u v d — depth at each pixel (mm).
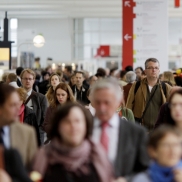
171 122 10453
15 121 7746
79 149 7227
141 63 28094
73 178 7188
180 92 9461
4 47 34781
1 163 6980
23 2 49719
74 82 21797
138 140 7926
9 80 21172
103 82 7902
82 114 7371
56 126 7395
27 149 7715
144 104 15422
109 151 7781
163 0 27844
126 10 28062
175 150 7285
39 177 7172
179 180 7188
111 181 7430
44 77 33281
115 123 7934
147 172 7562
